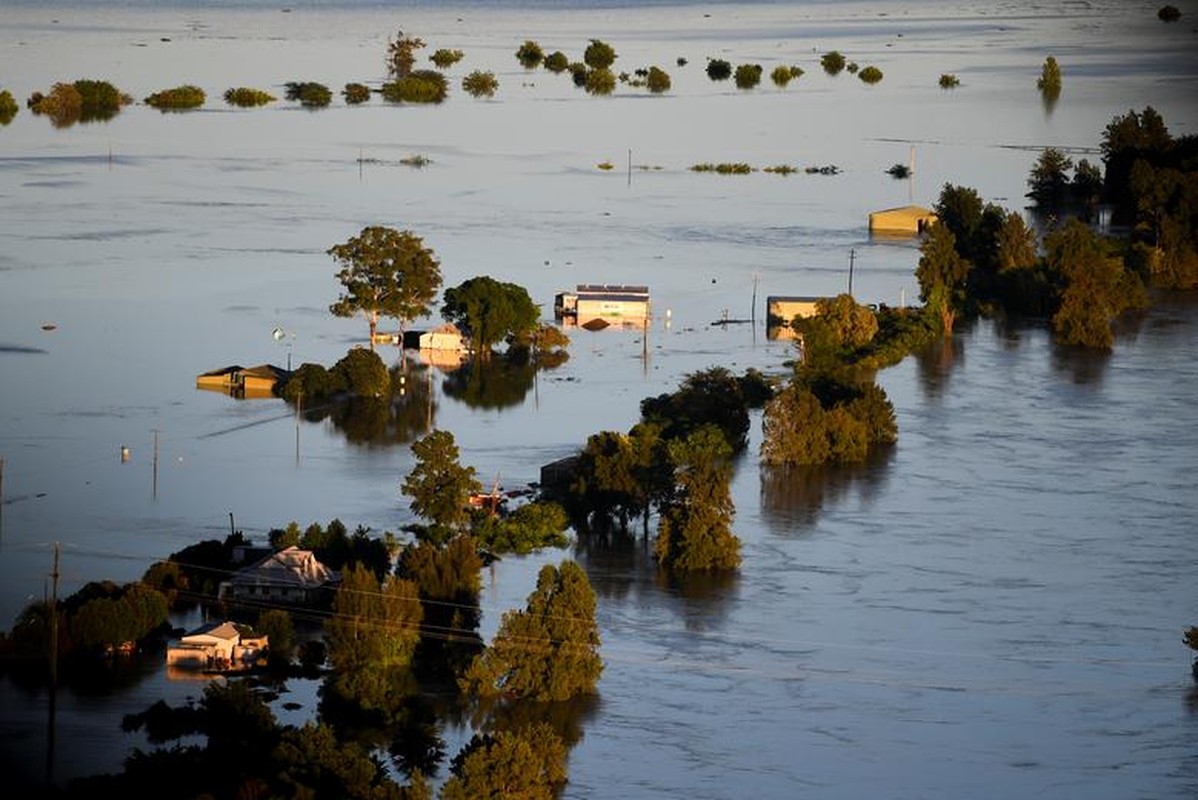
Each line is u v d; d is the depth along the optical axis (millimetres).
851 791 134750
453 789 124250
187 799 120750
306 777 123438
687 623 162000
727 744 141125
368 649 149000
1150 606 169500
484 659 146625
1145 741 143750
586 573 172250
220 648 149500
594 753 138875
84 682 147000
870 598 169250
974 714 147375
